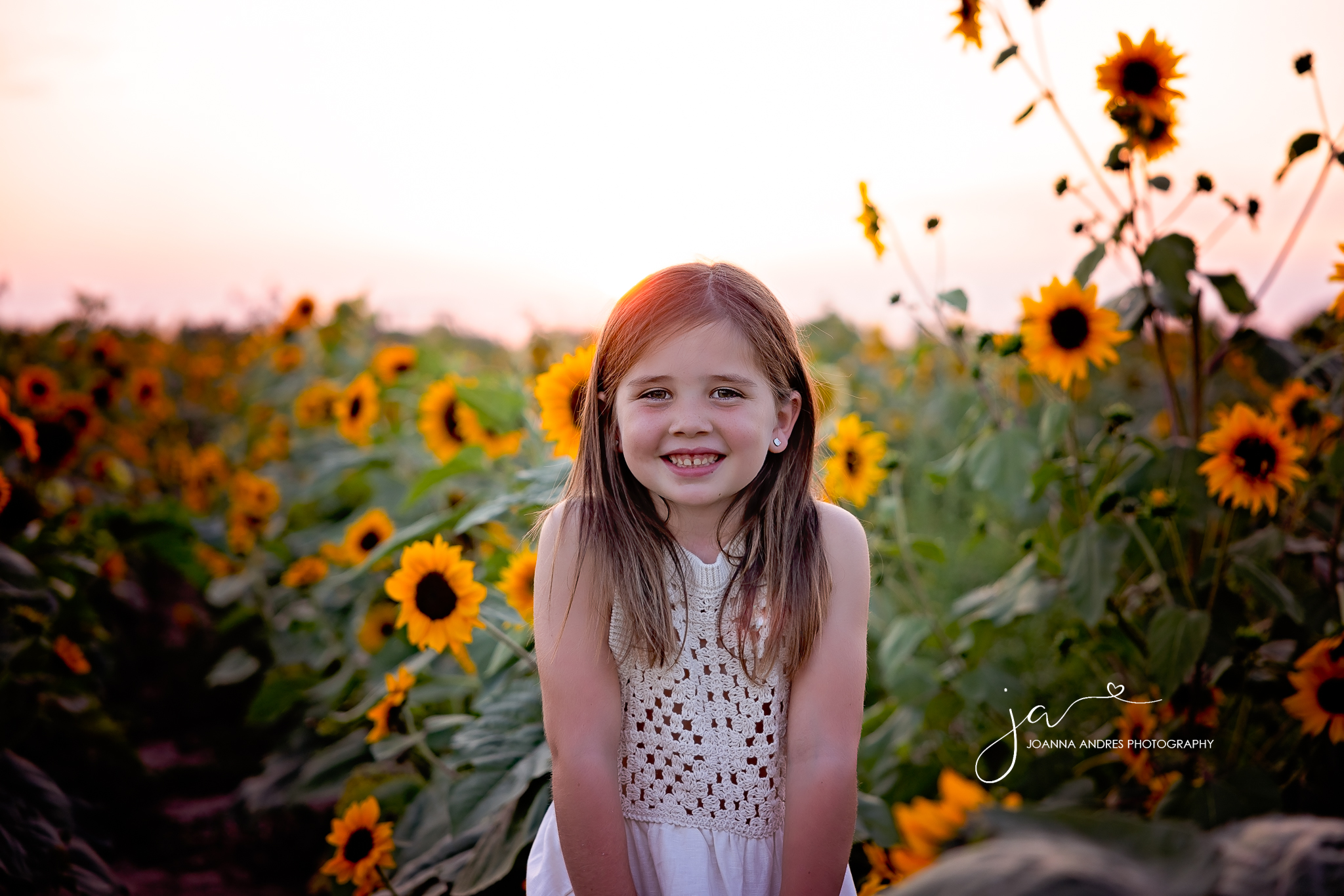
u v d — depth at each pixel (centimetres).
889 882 174
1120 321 216
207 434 692
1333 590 203
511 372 439
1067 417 214
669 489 131
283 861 274
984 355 276
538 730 179
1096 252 212
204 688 381
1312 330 254
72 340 544
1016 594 230
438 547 184
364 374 375
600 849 130
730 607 138
